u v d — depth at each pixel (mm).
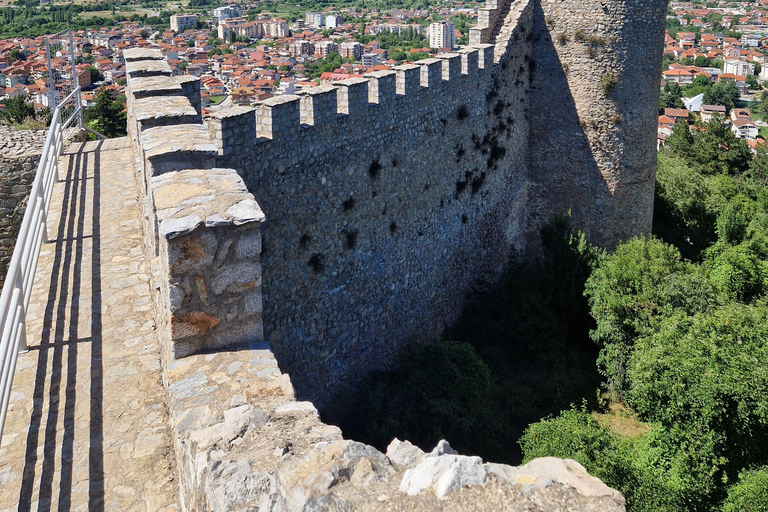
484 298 20484
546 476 3695
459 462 3709
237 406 5285
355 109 13867
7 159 16062
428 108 16625
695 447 14094
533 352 19344
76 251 10320
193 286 5918
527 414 16875
